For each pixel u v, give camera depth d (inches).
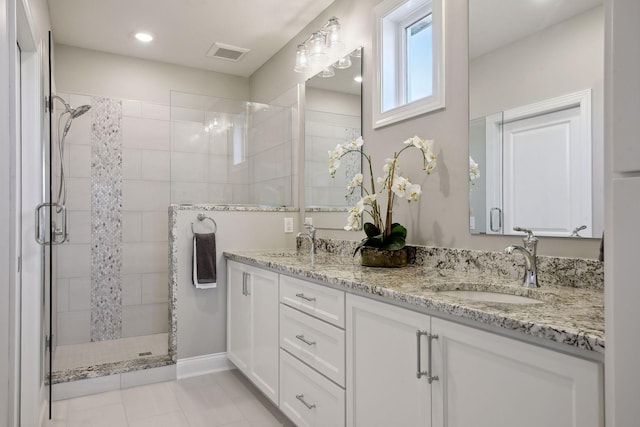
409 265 80.6
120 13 116.6
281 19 120.8
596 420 32.4
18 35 76.3
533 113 61.6
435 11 78.0
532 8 62.3
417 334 49.9
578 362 33.7
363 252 79.7
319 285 71.2
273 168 132.0
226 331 118.1
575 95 56.3
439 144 78.2
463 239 73.0
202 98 125.6
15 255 66.8
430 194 79.9
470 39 71.9
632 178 24.8
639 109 24.3
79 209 139.3
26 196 82.7
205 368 115.3
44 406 93.7
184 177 122.9
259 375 95.3
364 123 99.3
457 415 45.3
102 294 142.4
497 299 58.3
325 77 115.3
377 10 94.3
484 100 69.2
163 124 152.1
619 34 25.4
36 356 81.7
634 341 24.6
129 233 146.4
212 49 141.2
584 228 55.1
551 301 46.8
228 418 89.0
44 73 95.6
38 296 82.8
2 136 52.2
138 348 133.1
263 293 93.6
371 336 59.1
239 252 116.8
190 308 113.8
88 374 102.3
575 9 56.7
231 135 128.6
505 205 65.6
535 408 37.4
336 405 66.3
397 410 53.9
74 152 138.6
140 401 97.7
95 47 139.7
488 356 41.9
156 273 150.4
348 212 104.4
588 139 54.7
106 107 143.0
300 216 127.9
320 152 116.9
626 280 25.0
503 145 66.0
